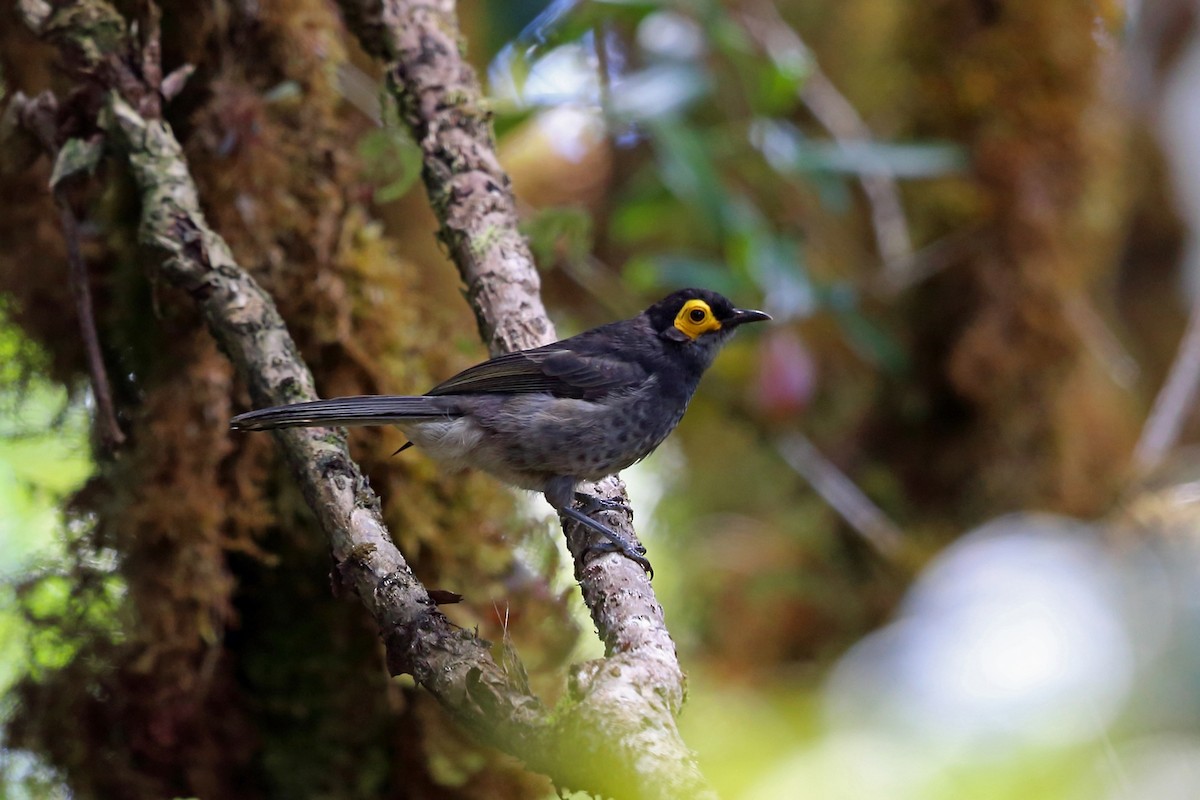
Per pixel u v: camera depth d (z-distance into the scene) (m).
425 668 5.89
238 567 9.05
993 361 13.89
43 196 9.17
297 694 8.88
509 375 8.55
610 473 9.43
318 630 8.92
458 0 12.66
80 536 8.94
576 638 9.10
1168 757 6.85
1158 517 12.45
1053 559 8.79
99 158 8.25
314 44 9.19
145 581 8.48
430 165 9.09
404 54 9.27
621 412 9.11
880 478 14.68
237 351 7.66
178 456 8.55
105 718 8.67
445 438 8.38
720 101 14.29
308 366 8.99
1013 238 13.92
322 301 8.95
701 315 9.94
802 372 12.80
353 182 9.25
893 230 14.18
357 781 8.82
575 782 5.01
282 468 8.88
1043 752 6.67
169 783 8.72
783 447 14.39
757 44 14.38
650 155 14.95
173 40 9.03
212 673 8.68
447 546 8.84
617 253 15.18
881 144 13.22
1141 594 8.01
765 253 12.28
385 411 7.94
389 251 9.45
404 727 8.82
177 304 8.66
